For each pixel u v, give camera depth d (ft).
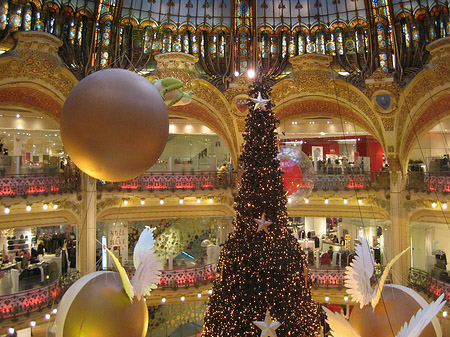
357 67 68.64
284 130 84.33
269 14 68.90
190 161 76.13
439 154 79.92
